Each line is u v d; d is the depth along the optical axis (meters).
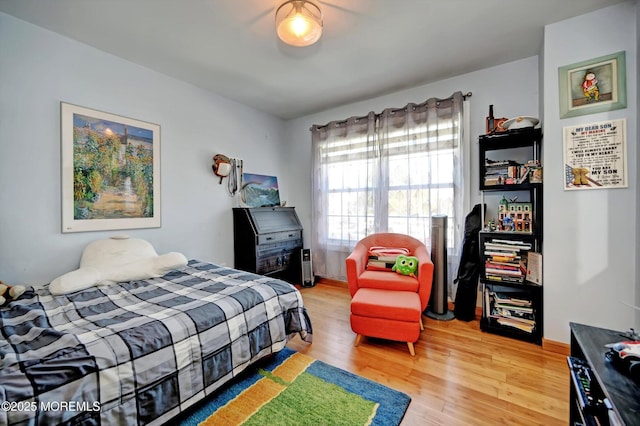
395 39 2.16
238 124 3.50
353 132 3.47
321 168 3.75
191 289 1.86
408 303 2.05
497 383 1.66
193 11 1.81
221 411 1.43
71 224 2.12
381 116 3.24
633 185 1.77
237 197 3.46
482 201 2.48
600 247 1.88
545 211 2.06
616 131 1.81
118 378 1.10
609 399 0.79
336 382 1.66
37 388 0.93
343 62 2.51
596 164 1.88
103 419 1.04
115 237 2.31
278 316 1.86
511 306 2.25
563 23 1.96
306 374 1.75
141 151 2.55
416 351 2.04
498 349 2.06
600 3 1.78
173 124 2.81
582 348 1.05
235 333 1.57
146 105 2.59
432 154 2.90
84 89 2.20
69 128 2.11
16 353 1.08
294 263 3.70
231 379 1.64
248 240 3.23
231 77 2.80
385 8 1.80
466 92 2.77
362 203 3.44
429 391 1.59
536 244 2.20
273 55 2.38
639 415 0.71
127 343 1.18
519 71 2.51
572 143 1.95
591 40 1.87
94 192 2.25
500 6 1.80
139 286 1.93
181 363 1.31
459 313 2.61
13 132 1.87
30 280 1.94
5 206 1.84
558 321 2.02
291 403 1.48
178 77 2.80
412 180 3.03
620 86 1.80
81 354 1.07
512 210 2.33
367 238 3.03
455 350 2.05
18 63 1.89
